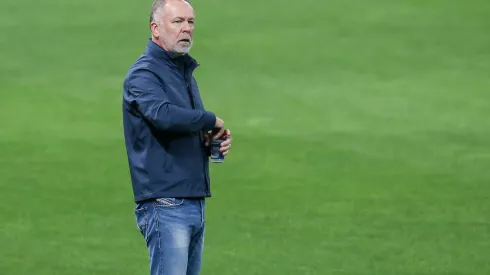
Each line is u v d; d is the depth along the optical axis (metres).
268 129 48.00
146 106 20.92
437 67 60.97
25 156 43.69
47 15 76.25
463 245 32.22
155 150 21.34
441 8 75.69
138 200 21.53
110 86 57.28
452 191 38.31
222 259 31.00
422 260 30.86
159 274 21.58
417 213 35.69
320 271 29.94
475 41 67.00
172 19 21.28
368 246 32.19
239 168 41.72
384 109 51.53
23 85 57.53
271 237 33.19
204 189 21.81
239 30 70.69
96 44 68.19
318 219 35.12
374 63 62.00
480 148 44.47
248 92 55.56
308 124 48.88
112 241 32.91
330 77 58.69
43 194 38.31
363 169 41.47
